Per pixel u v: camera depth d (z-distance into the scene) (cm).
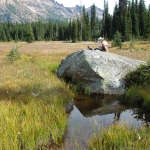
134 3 9038
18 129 576
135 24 7875
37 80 1121
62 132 607
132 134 559
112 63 1088
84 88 1073
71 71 1180
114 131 581
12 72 1322
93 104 897
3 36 12500
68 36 11519
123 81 1057
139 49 3591
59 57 2378
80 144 559
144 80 1025
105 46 1387
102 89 1026
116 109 841
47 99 846
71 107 859
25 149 525
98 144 541
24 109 712
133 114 787
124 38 7088
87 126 669
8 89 945
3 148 500
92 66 1059
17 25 14850
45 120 634
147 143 519
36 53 3192
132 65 1119
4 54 3012
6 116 627
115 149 512
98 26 12425
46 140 567
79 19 10669
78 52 1236
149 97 867
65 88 1034
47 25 14838
